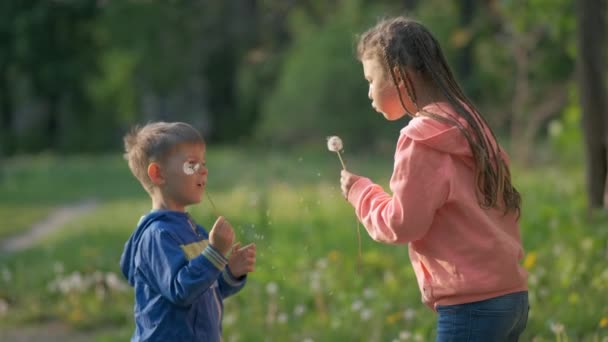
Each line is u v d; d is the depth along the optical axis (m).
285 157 37.84
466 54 34.50
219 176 30.31
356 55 3.86
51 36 37.88
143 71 48.53
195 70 55.38
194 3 47.00
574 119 12.41
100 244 12.51
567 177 16.45
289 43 51.25
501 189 3.55
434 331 6.28
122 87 51.00
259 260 8.62
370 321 6.77
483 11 25.48
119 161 42.22
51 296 9.66
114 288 9.16
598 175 8.60
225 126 61.06
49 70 38.12
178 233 3.82
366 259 8.80
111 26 40.50
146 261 3.79
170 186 3.90
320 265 8.61
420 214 3.40
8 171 37.28
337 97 41.38
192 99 59.06
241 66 56.06
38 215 22.39
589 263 7.38
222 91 62.72
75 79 38.91
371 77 3.71
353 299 7.51
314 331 6.86
